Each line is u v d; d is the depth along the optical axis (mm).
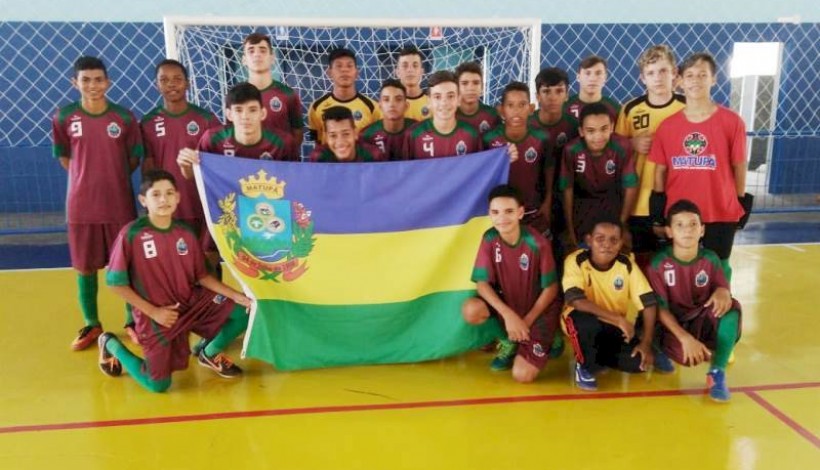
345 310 3311
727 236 3387
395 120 3807
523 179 3645
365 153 3494
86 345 3699
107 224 3643
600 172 3535
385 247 3318
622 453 2523
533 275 3242
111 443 2619
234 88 3271
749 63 8383
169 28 4836
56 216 7734
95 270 3758
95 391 3123
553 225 3863
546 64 7902
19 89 7434
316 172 3252
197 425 2766
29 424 2781
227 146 3369
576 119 3881
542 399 3006
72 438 2660
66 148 3658
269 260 3234
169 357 3082
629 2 7879
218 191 3195
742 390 3082
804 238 6566
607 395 3045
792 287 4766
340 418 2824
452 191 3326
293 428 2736
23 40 7340
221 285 3188
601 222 3061
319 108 4398
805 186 8797
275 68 7301
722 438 2635
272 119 3967
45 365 3453
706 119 3289
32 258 5953
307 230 3260
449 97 3396
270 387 3154
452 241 3344
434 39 7531
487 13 7602
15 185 7637
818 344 3664
